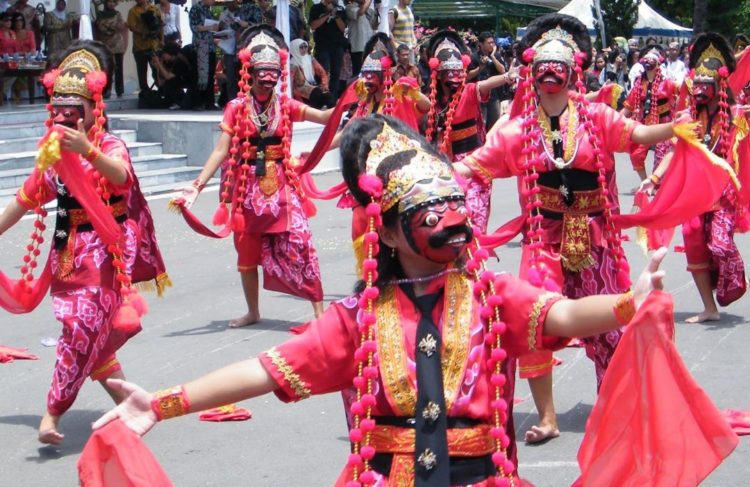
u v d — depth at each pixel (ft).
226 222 28.96
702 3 145.38
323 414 22.68
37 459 20.43
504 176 20.06
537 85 19.92
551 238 20.03
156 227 47.29
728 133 28.63
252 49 28.40
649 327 10.58
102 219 19.58
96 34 74.33
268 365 11.21
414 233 11.05
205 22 72.02
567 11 116.47
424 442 10.81
